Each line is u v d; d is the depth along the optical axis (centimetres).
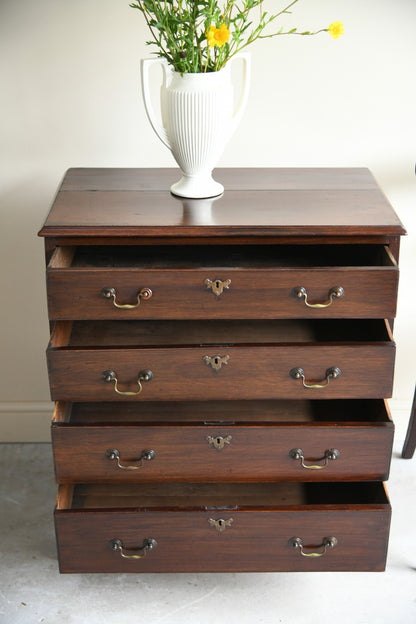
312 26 179
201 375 152
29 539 189
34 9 176
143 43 180
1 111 187
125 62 182
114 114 188
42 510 198
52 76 184
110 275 144
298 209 156
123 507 162
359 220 150
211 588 177
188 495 169
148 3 147
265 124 190
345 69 184
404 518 195
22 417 220
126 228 147
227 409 168
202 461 157
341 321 168
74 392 153
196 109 149
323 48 181
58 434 154
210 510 157
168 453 156
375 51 182
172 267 146
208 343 157
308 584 178
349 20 179
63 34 179
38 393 219
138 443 155
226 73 152
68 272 144
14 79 184
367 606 172
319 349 149
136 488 170
